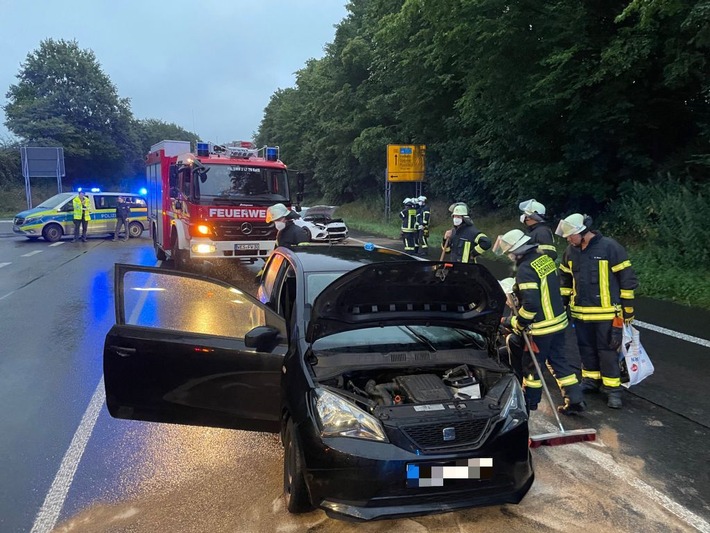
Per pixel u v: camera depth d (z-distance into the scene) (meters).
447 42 12.95
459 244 7.46
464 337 3.74
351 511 2.74
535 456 3.87
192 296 3.83
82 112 50.25
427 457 2.76
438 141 23.94
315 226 16.91
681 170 12.16
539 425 4.42
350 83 32.88
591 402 4.88
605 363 4.72
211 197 10.35
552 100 12.17
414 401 3.04
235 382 3.60
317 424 2.87
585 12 11.56
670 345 6.24
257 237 10.66
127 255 15.44
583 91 12.45
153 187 14.80
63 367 5.79
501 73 12.81
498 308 3.48
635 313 7.66
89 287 10.41
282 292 4.45
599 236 4.77
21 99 50.31
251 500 3.31
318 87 36.44
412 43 18.47
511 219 18.56
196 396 3.67
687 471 3.63
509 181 17.12
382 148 29.30
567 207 15.19
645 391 5.02
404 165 25.45
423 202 13.02
